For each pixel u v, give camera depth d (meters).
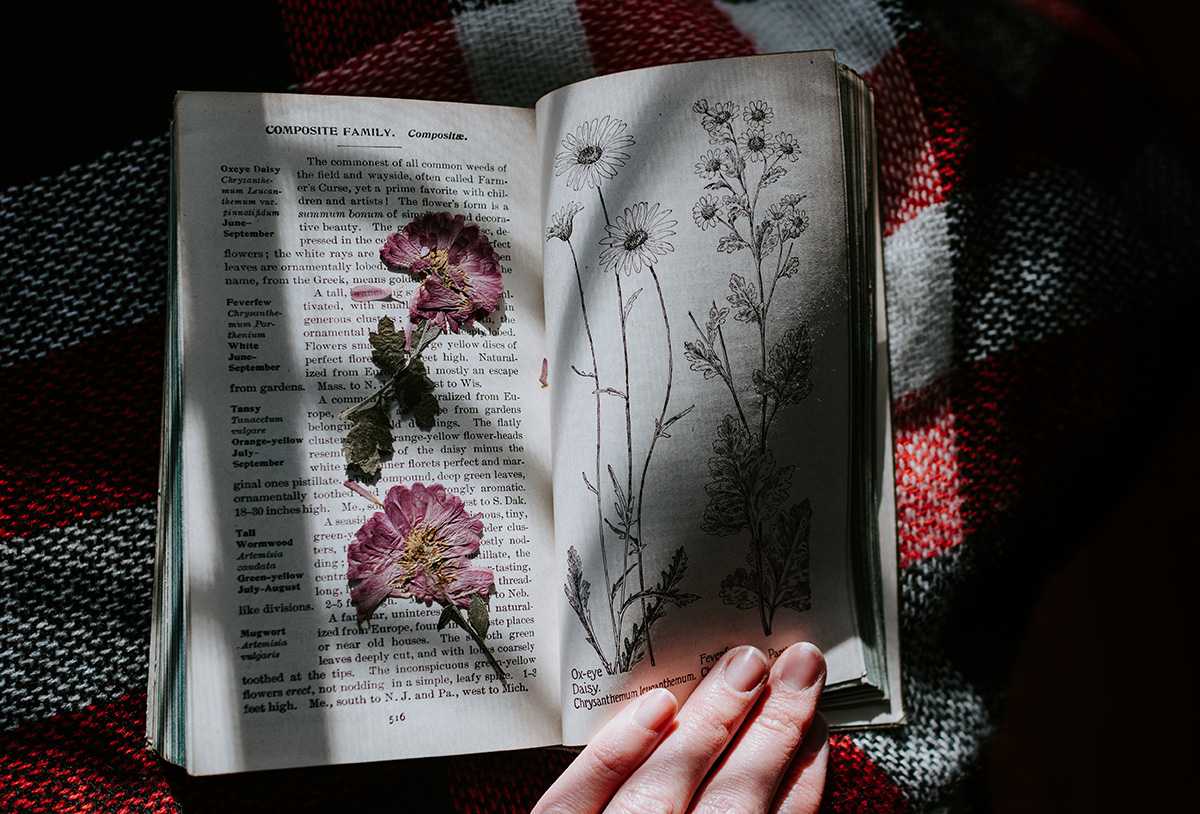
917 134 0.41
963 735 0.40
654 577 0.37
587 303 0.37
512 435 0.37
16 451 0.39
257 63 0.40
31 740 0.38
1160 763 0.52
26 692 0.38
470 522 0.37
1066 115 0.41
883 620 0.38
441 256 0.37
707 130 0.37
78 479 0.39
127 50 0.40
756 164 0.37
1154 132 0.42
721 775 0.37
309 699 0.36
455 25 0.41
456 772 0.39
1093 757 0.52
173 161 0.37
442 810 0.39
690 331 0.37
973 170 0.41
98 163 0.39
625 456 0.37
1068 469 0.40
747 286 0.37
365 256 0.37
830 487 0.37
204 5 0.40
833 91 0.37
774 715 0.37
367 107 0.37
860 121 0.38
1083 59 0.42
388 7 0.41
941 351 0.40
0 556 0.38
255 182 0.37
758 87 0.37
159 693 0.37
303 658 0.36
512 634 0.37
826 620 0.37
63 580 0.38
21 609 0.38
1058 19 0.42
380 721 0.36
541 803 0.37
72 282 0.39
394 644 0.37
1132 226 0.41
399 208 0.37
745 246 0.37
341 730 0.36
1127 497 0.53
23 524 0.38
